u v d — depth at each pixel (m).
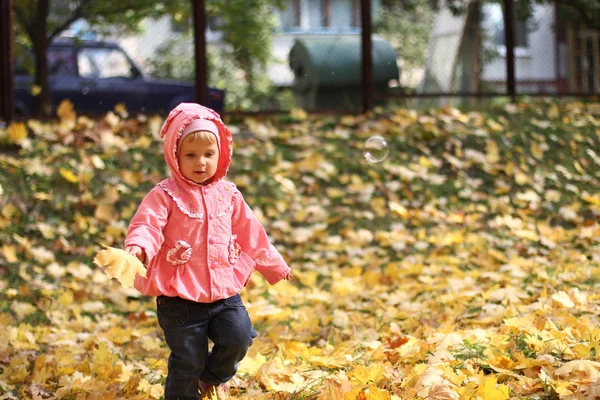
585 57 13.20
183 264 3.42
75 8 9.02
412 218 7.78
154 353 4.80
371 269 6.82
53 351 4.80
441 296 5.62
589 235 7.23
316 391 3.69
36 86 8.80
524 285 5.72
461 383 3.46
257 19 11.34
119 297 6.08
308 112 9.40
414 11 18.38
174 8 9.51
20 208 6.89
